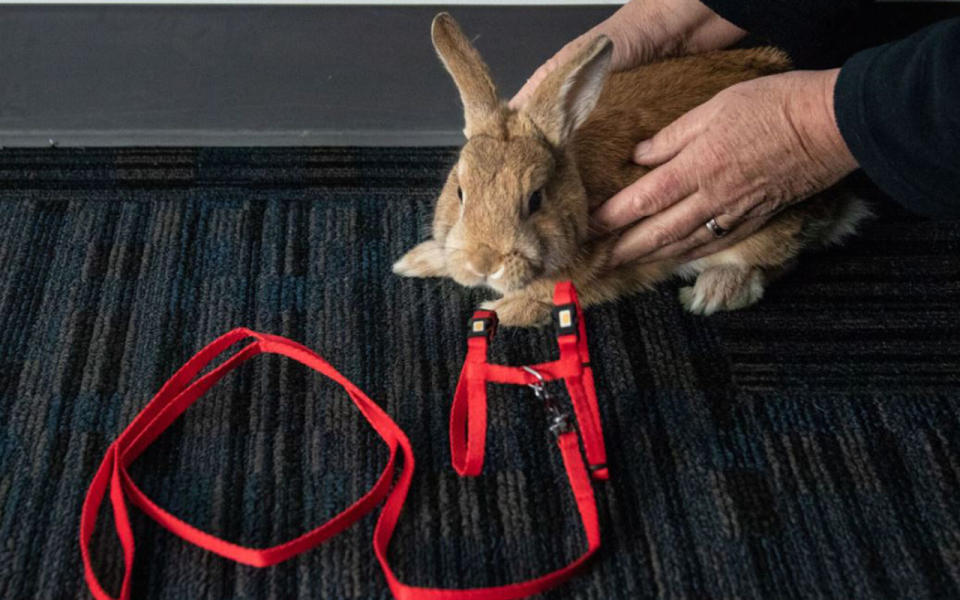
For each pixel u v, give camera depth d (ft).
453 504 2.68
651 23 3.24
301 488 2.70
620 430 2.84
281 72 3.64
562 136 2.82
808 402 2.93
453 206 2.88
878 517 2.70
